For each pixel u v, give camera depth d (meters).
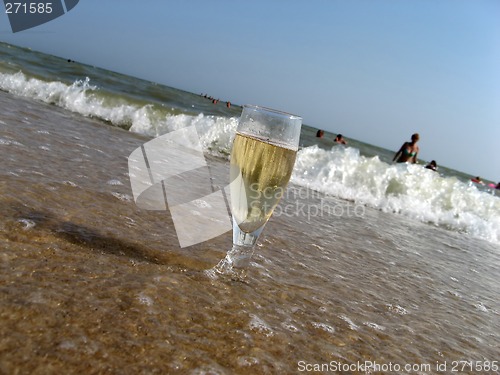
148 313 1.42
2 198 2.05
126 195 2.77
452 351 1.83
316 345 1.56
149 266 1.81
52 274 1.50
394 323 1.99
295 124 1.69
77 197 2.44
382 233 4.57
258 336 1.50
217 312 1.59
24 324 1.18
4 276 1.40
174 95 14.82
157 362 1.18
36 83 9.12
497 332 2.25
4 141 3.31
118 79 14.89
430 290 2.76
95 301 1.40
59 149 3.65
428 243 4.83
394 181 7.97
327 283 2.30
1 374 0.97
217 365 1.26
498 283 3.59
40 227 1.87
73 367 1.07
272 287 2.00
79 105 8.72
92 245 1.86
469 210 8.04
